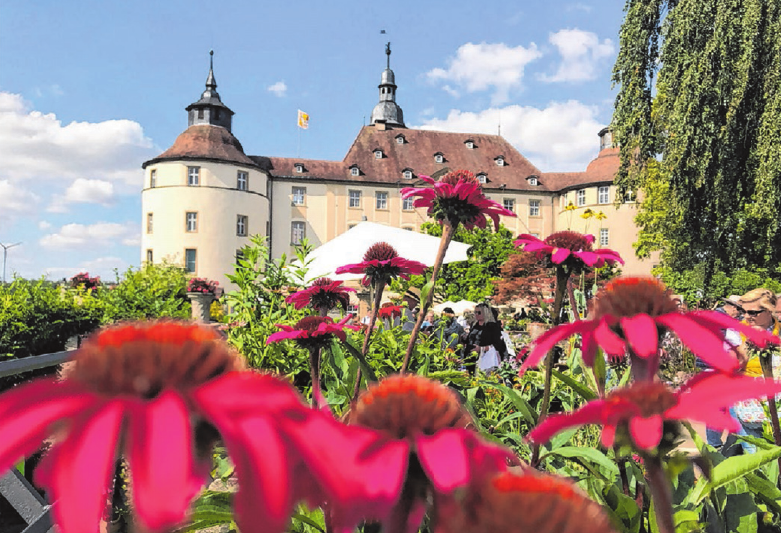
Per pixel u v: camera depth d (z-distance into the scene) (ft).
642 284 2.85
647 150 57.62
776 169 48.60
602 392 4.05
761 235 56.39
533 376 9.59
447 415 1.73
